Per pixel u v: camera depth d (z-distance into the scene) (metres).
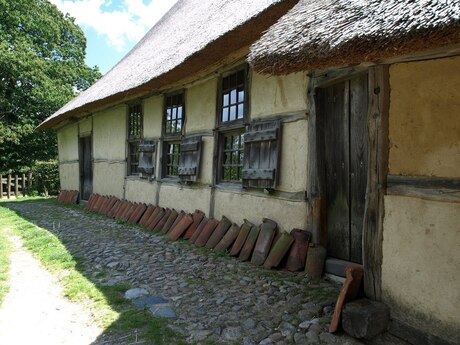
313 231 3.84
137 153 8.29
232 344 2.52
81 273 4.13
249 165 4.75
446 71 2.37
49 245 5.51
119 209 8.00
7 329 2.86
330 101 3.82
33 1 19.28
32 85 17.97
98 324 2.88
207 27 5.59
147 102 7.71
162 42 8.34
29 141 18.28
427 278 2.41
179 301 3.27
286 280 3.61
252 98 4.82
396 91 2.69
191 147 6.04
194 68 5.44
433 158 2.42
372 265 2.79
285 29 2.68
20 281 3.96
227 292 3.41
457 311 2.24
